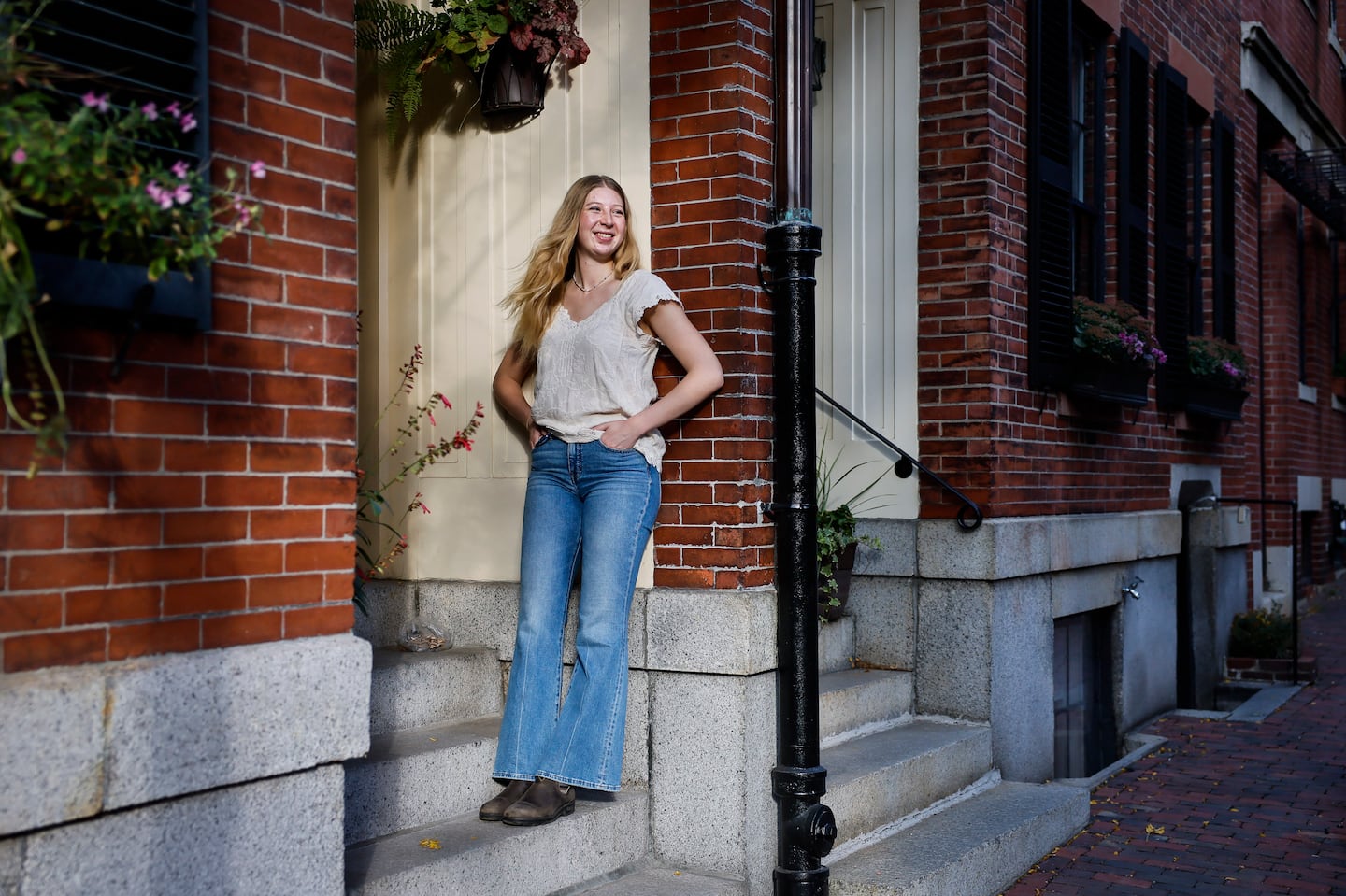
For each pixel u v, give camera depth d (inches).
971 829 185.5
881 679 215.0
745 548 160.9
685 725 159.6
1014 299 230.8
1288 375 490.6
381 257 191.6
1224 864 193.6
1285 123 477.4
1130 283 297.0
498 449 181.8
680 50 166.9
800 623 160.1
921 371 226.8
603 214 160.4
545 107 178.2
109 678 93.2
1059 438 251.9
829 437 234.5
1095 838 207.5
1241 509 380.2
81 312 94.7
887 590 226.7
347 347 116.0
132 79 97.0
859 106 234.2
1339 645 418.3
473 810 156.3
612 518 154.9
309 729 107.9
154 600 99.4
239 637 105.4
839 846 172.2
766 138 168.9
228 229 90.4
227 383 105.4
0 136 77.4
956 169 224.4
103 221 91.3
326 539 113.3
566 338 159.5
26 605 91.4
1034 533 231.3
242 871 103.0
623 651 156.0
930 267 226.4
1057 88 247.3
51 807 89.2
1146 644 304.2
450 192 186.7
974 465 220.8
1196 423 349.7
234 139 106.3
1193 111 370.0
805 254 162.6
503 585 179.2
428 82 188.1
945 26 226.1
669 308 156.9
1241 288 412.2
